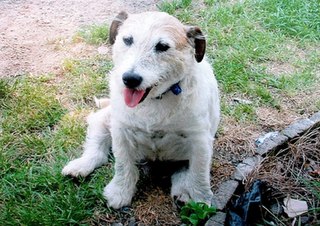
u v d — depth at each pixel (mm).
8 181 728
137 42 591
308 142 778
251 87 952
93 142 775
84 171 741
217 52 1046
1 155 769
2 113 863
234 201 662
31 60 1014
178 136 657
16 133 824
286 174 729
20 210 676
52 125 852
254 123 871
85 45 1064
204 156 672
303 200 686
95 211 693
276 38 1106
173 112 625
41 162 777
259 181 672
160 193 728
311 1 1221
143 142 672
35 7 1222
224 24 1143
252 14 1182
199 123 645
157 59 588
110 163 777
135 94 595
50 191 717
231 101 925
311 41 1110
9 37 1086
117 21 662
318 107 910
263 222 644
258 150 748
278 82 969
